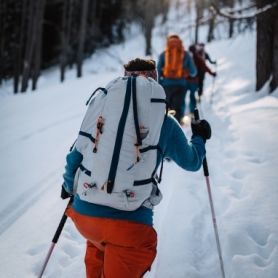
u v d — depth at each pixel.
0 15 27.27
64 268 3.04
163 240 3.24
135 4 33.00
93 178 1.97
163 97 2.08
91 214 1.98
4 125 9.36
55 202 4.32
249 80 9.79
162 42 26.39
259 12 7.01
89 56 32.84
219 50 16.77
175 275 2.77
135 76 2.14
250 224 3.21
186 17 19.33
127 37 37.78
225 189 3.95
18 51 25.75
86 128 2.08
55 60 33.12
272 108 6.29
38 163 5.88
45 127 8.37
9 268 3.06
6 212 4.20
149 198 2.05
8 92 25.64
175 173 4.77
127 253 1.99
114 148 1.93
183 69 6.13
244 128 5.63
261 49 7.75
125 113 1.97
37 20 21.39
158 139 2.02
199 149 2.26
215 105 7.86
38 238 3.53
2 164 5.98
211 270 2.86
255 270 2.70
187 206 3.74
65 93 13.52
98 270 2.36
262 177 3.93
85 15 23.45
